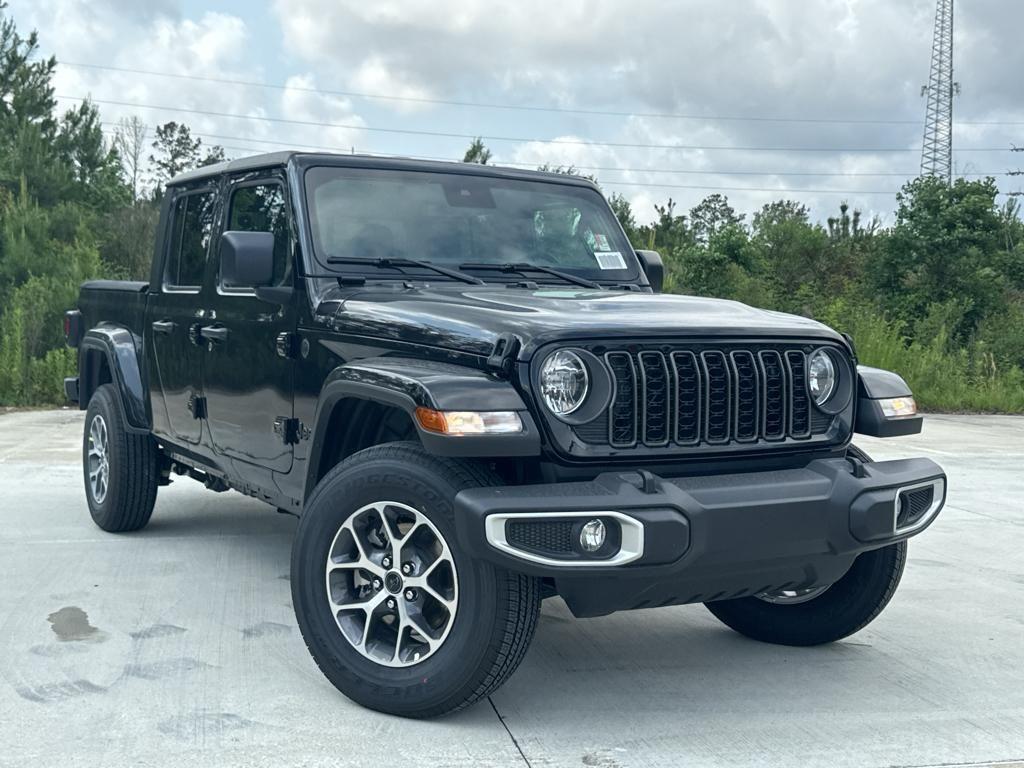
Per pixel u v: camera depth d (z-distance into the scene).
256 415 4.52
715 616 4.75
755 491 3.36
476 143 22.94
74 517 6.59
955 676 4.11
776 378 3.67
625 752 3.29
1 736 3.28
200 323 5.00
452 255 4.48
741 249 23.31
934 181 21.97
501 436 3.19
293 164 4.48
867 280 22.33
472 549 3.14
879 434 3.84
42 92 28.12
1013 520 7.39
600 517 3.15
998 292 21.12
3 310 15.88
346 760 3.16
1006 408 17.06
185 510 6.84
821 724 3.57
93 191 28.08
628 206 24.50
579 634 4.60
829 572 3.67
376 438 3.97
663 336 3.47
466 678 3.31
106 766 3.08
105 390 6.07
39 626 4.41
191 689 3.72
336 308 4.01
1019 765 3.24
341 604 3.60
